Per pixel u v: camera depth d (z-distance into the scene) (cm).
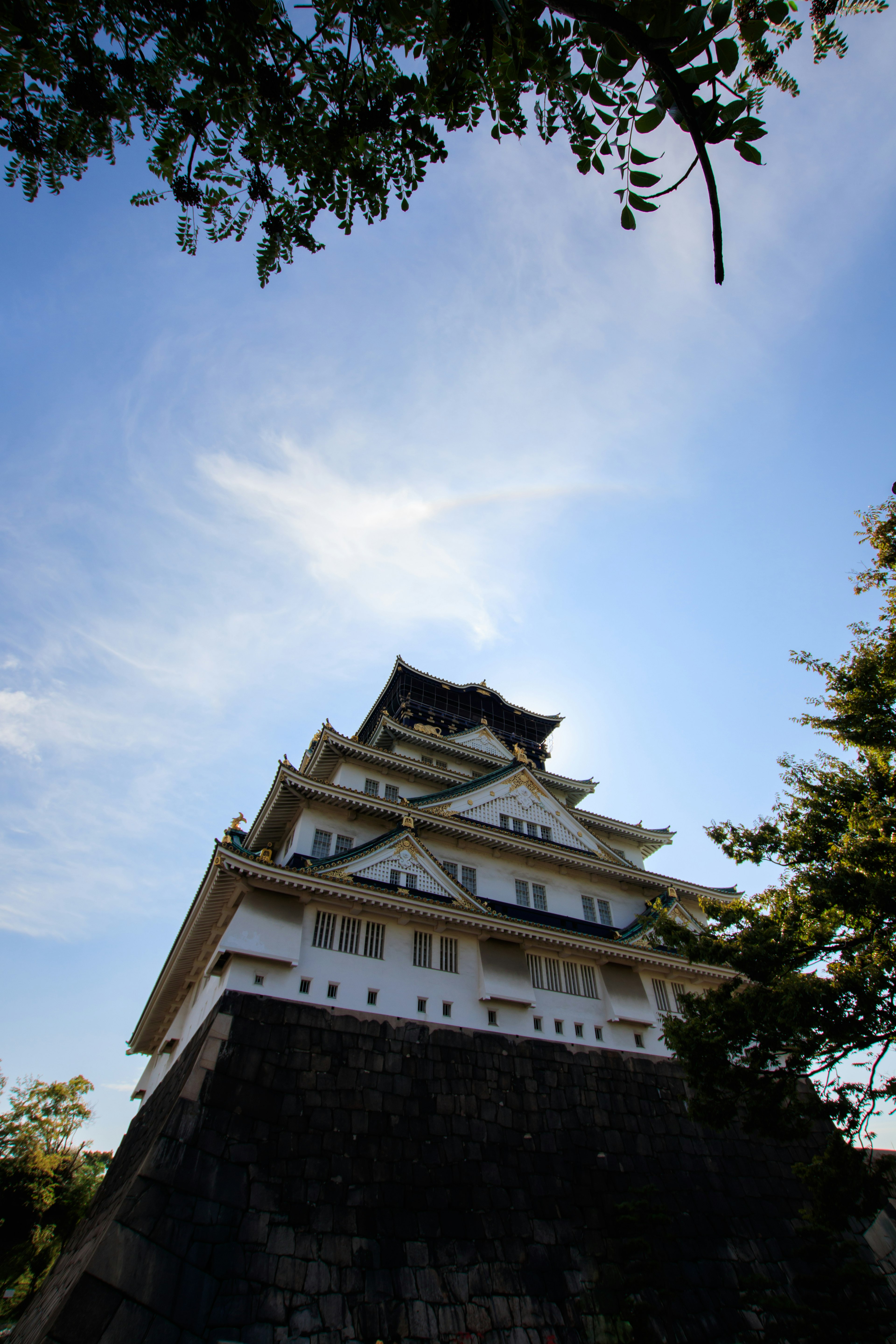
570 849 3388
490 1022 2475
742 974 1702
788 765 1861
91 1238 1981
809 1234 2156
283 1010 2109
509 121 650
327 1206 1775
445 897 2688
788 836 1747
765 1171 2642
